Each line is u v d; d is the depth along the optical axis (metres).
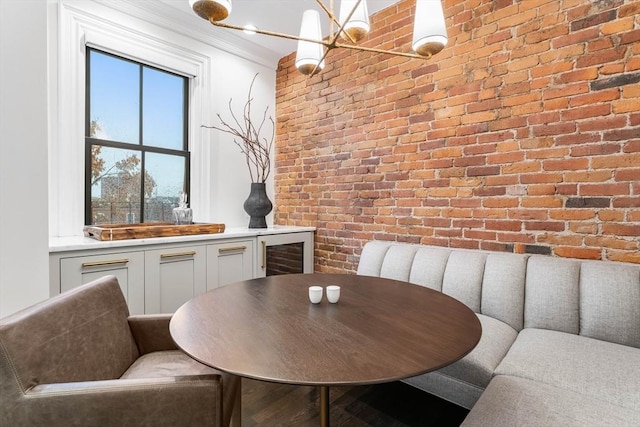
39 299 1.64
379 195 2.79
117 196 2.64
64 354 1.03
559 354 1.41
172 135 2.98
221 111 3.22
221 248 2.56
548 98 1.96
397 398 1.85
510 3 2.10
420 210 2.53
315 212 3.31
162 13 2.72
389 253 2.44
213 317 1.16
